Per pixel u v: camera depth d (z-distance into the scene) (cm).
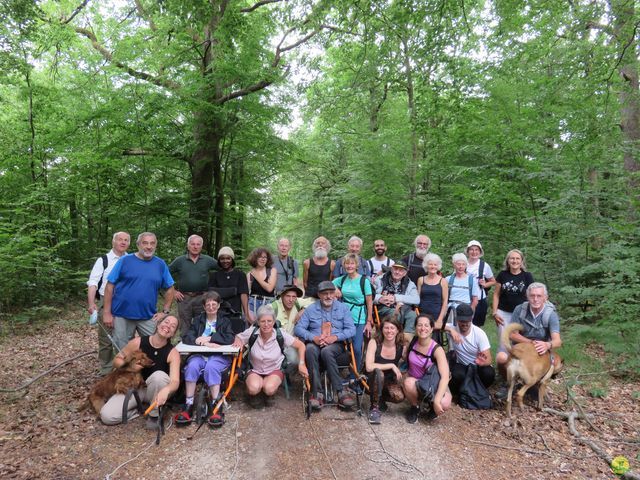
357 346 498
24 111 1088
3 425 392
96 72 1005
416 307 535
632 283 593
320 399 429
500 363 484
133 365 397
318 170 1620
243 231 1625
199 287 556
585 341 657
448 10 718
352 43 1196
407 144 1115
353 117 1527
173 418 406
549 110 809
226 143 1256
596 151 754
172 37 1055
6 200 995
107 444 360
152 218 1112
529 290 466
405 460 348
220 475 320
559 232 802
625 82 840
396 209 1055
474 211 877
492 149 833
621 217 764
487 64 874
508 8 784
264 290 538
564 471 343
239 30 981
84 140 1020
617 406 471
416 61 811
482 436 401
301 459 344
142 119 970
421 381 410
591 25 786
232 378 416
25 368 560
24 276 851
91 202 1101
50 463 330
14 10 793
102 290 488
